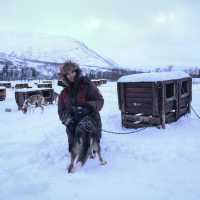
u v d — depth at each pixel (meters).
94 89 5.59
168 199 4.16
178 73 9.99
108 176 5.23
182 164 5.66
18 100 19.03
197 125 9.00
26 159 6.74
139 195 4.37
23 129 11.34
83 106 5.52
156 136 7.98
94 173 5.42
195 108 13.09
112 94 30.16
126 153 6.68
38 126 11.91
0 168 6.11
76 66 5.40
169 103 9.02
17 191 4.77
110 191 4.58
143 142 7.44
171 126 8.92
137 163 5.91
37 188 4.85
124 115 9.45
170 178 4.96
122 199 4.27
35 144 8.41
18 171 5.84
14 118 14.94
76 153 5.36
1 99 27.80
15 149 7.86
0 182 5.23
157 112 8.57
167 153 6.43
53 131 10.27
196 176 4.96
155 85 8.45
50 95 21.91
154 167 5.59
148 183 4.80
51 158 6.67
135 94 9.04
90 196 4.43
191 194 4.26
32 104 17.84
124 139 7.89
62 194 4.55
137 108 9.08
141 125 9.14
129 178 5.08
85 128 5.28
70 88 5.52
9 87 54.91
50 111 17.39
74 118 5.41
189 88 10.48
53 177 5.33
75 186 4.85
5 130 11.27
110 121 10.68
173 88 9.32
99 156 5.87
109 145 7.38
